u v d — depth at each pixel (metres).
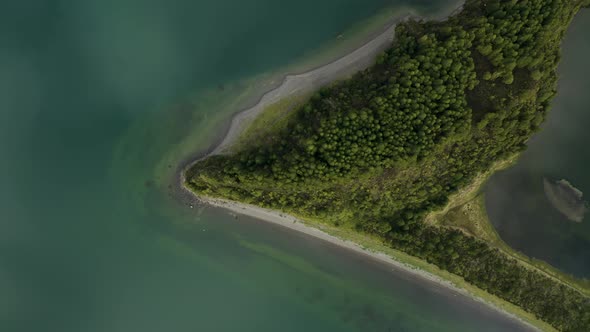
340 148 56.06
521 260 65.75
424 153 57.16
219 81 65.69
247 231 67.19
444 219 64.62
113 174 66.00
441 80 57.28
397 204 61.53
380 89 58.66
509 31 59.44
